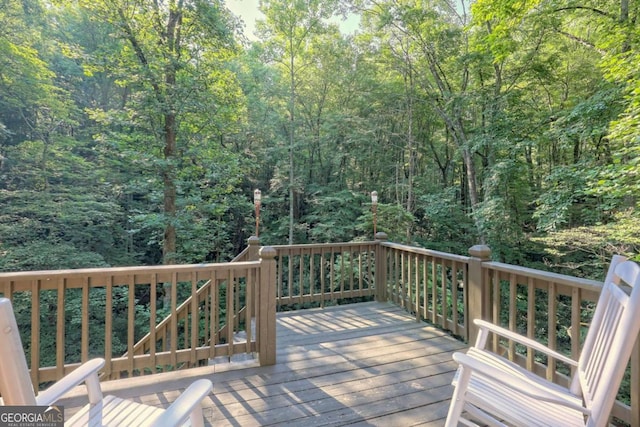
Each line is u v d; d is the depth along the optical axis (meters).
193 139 8.02
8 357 0.93
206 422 1.89
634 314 1.15
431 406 2.06
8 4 8.02
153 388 2.25
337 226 10.41
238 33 8.41
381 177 11.92
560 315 6.98
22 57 8.05
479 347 1.93
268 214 11.96
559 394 1.49
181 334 7.31
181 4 7.35
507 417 1.33
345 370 2.54
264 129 12.15
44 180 8.80
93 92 11.70
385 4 9.77
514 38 7.55
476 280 2.76
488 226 8.38
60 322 2.16
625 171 4.46
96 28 10.38
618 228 5.36
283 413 1.98
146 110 7.08
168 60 7.12
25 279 2.07
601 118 5.60
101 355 7.80
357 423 1.89
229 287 2.55
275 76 12.65
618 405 1.66
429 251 3.44
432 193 10.71
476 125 9.47
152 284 2.35
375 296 4.52
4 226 7.75
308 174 12.55
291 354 2.83
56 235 8.98
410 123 10.78
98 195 9.14
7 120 9.41
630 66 4.48
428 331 3.39
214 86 8.23
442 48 9.45
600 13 6.07
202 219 8.40
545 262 7.83
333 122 11.61
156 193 7.61
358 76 11.66
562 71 8.10
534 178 8.63
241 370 2.53
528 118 7.67
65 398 2.12
